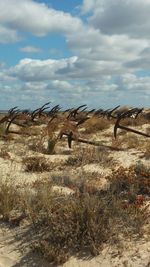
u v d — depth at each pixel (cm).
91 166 1423
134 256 694
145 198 932
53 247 724
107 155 1597
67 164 1457
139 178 1023
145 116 3984
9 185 981
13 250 745
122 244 725
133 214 812
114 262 685
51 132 1800
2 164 1391
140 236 752
